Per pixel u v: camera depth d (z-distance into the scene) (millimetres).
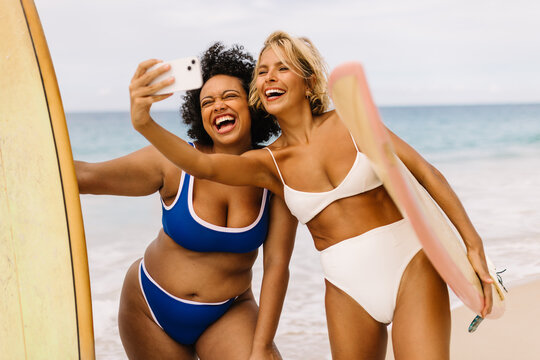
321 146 2516
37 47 2334
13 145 2307
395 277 2438
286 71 2506
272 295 2740
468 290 2217
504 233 6734
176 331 2836
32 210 2275
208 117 2715
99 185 2631
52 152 2275
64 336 2225
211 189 2686
